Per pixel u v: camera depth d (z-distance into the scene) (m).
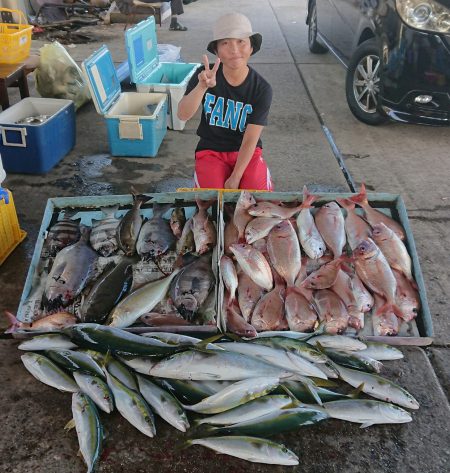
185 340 2.11
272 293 2.36
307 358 2.09
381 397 2.03
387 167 4.09
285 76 6.09
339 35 5.66
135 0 8.31
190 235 2.56
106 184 3.74
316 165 4.09
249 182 3.01
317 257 2.52
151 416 1.87
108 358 2.06
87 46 7.17
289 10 9.85
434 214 3.47
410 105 4.25
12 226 2.89
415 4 3.97
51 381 2.03
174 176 3.88
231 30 2.58
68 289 2.34
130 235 2.58
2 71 4.31
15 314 2.48
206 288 2.35
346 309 2.31
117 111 4.31
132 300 2.28
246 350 2.09
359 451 1.89
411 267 2.55
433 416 2.04
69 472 1.80
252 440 1.80
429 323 2.33
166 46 5.93
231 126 2.98
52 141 3.82
